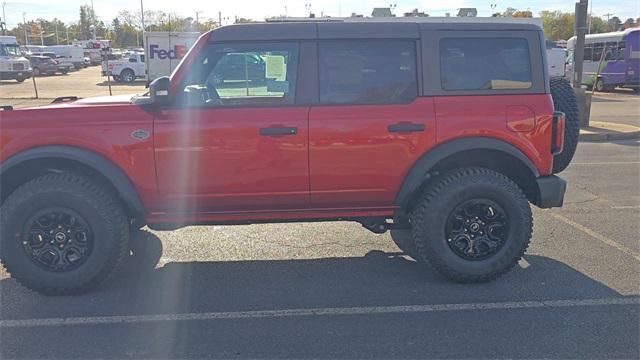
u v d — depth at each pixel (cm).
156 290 453
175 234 597
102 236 429
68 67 4569
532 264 503
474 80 451
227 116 430
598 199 729
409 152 442
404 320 398
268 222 461
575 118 495
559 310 411
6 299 437
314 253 539
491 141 446
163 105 430
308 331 382
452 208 447
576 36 1377
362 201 457
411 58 445
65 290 434
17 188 446
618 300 427
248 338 373
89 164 422
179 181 434
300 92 439
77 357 348
